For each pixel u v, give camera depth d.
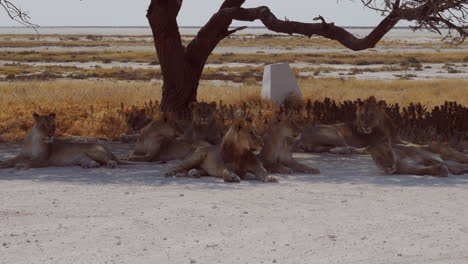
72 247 5.66
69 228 6.37
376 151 10.67
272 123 10.73
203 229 6.32
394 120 15.20
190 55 19.02
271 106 20.39
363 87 35.94
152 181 9.64
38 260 5.25
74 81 40.81
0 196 8.20
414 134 14.78
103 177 10.10
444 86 33.84
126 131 16.83
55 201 7.84
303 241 5.86
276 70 21.75
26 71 56.06
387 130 12.40
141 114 13.79
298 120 16.81
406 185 9.30
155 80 47.22
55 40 172.88
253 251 5.54
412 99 27.08
